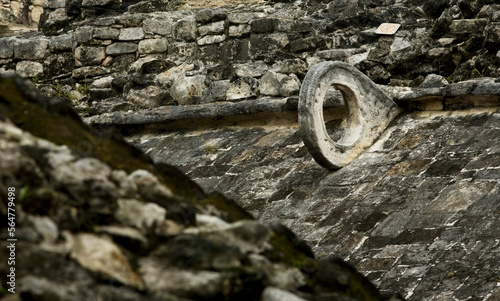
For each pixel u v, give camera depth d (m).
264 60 15.49
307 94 12.26
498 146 11.58
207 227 4.20
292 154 13.36
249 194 12.69
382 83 14.64
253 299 4.05
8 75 4.10
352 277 4.61
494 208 10.41
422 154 12.06
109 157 4.16
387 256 10.25
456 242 10.05
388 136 12.85
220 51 16.22
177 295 3.84
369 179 11.98
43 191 3.72
